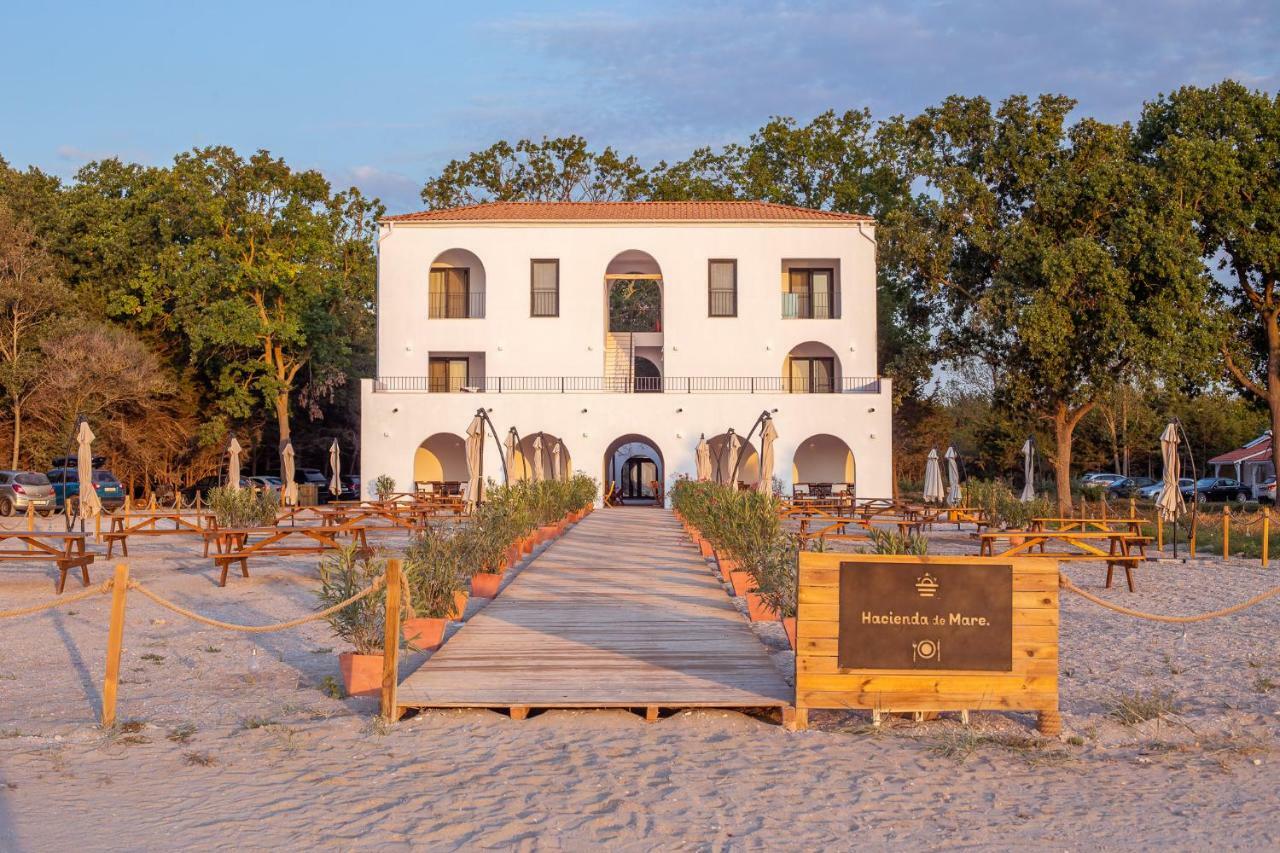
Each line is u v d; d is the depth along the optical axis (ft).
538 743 24.58
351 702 29.17
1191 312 116.16
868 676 25.48
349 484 174.91
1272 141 121.60
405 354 132.77
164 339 160.76
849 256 132.67
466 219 132.87
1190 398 128.47
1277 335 127.24
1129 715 26.50
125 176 166.61
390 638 26.73
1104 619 42.83
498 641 34.99
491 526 54.75
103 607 47.29
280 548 58.39
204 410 164.45
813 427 124.47
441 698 27.40
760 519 51.39
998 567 25.43
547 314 133.39
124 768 22.57
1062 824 19.04
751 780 21.65
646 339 141.38
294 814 19.44
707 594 46.50
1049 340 116.78
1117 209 122.93
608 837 18.33
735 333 132.05
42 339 137.80
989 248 127.03
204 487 160.56
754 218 132.98
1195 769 22.59
